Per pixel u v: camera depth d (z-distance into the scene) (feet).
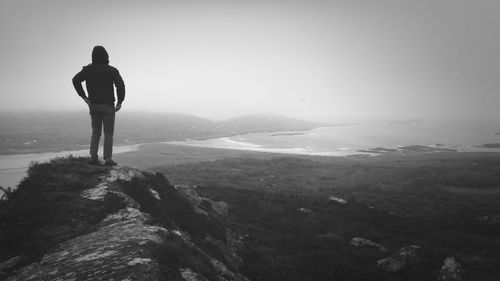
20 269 26.84
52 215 34.78
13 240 30.45
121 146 533.14
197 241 44.86
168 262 26.84
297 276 50.75
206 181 186.91
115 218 35.88
